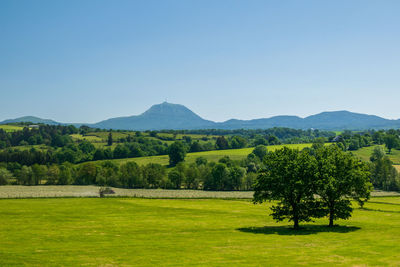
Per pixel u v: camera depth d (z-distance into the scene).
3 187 154.75
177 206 94.69
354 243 49.91
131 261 38.75
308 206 63.28
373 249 45.72
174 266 36.91
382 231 60.59
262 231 60.28
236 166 165.88
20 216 72.94
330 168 63.53
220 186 160.38
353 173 63.44
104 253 42.44
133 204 96.25
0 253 41.53
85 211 82.06
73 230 59.16
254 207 95.69
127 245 47.41
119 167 188.75
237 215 80.56
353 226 66.25
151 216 76.88
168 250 44.56
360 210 90.75
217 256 41.53
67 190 146.25
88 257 40.28
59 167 180.62
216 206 96.69
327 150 68.69
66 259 39.25
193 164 188.50
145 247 46.22
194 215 79.56
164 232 58.53
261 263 38.41
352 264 38.25
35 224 64.50
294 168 61.16
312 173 61.84
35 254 41.41
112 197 112.00
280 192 60.84
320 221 73.00
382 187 159.00
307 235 56.47
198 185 163.62
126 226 64.00
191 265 37.38
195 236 55.03
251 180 158.00
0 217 71.38
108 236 54.19
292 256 41.72
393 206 99.50
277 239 52.78
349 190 64.50
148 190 154.00
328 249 45.75
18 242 48.56
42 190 145.50
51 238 51.94
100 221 69.19
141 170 163.50
